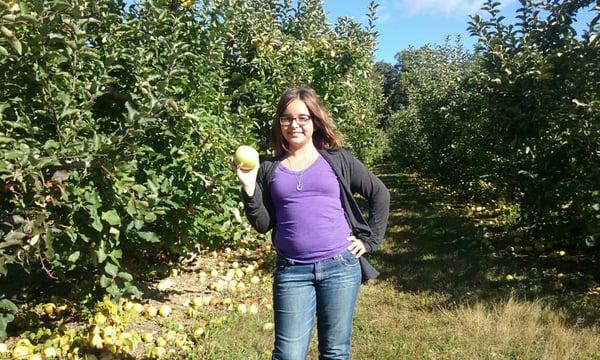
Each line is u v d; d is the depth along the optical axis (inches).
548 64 158.9
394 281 165.5
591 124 153.7
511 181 213.2
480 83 194.7
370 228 77.3
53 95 103.0
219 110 149.3
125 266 161.9
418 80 524.4
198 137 135.6
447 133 393.1
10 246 96.7
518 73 175.2
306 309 73.7
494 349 111.5
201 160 133.1
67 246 106.0
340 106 215.3
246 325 127.7
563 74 164.1
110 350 110.2
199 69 138.6
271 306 143.5
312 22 229.5
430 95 435.5
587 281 162.4
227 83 182.1
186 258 183.5
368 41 230.5
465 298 143.6
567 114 161.3
